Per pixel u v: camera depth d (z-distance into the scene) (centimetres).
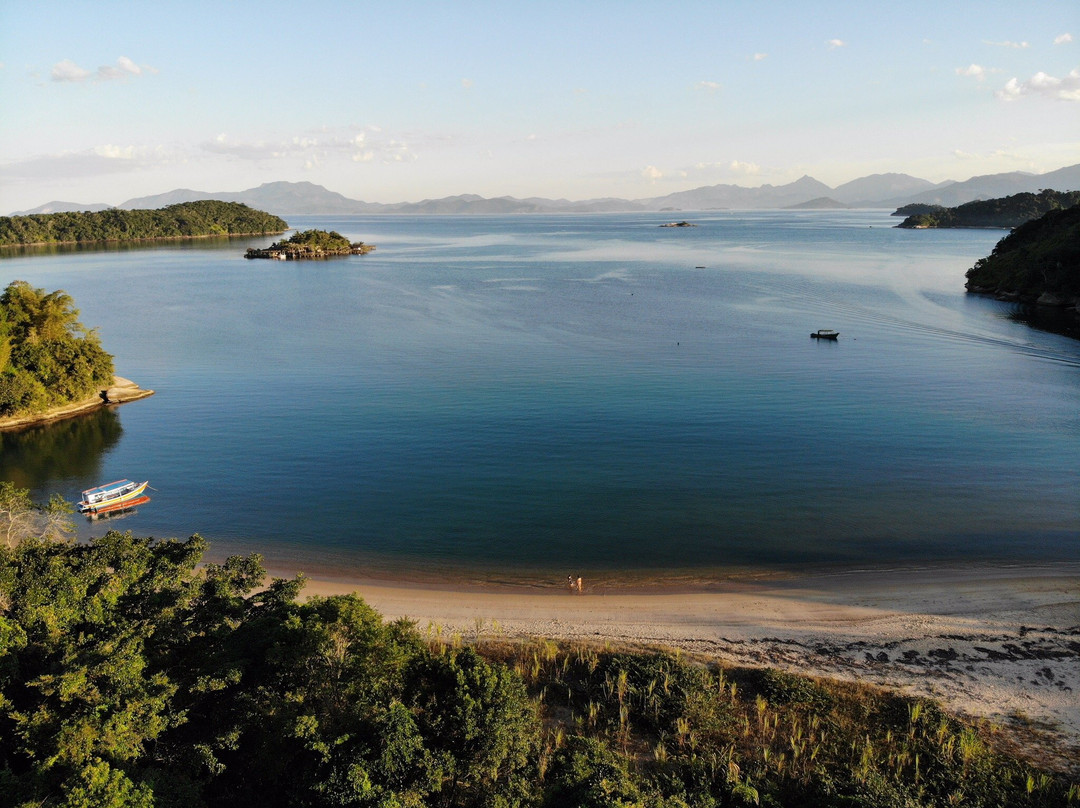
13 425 7069
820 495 5016
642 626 3409
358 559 4216
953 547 4250
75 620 2338
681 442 6100
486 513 4806
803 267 19925
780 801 2283
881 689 2886
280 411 7256
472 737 2075
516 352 9644
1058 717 2705
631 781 2170
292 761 2072
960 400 7269
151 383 8500
